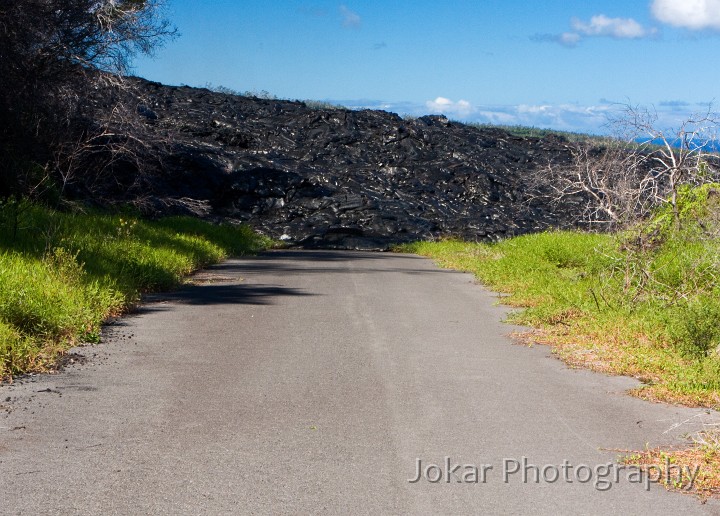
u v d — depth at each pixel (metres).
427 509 4.67
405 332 10.48
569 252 17.50
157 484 4.95
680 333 9.23
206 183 36.16
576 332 10.25
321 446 5.73
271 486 4.96
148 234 19.47
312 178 39.16
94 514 4.51
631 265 12.93
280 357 8.70
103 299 11.05
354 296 14.09
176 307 12.17
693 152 15.05
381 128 46.69
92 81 23.77
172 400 6.86
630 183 16.34
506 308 12.83
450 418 6.49
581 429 6.27
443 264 21.97
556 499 4.86
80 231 16.55
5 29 19.78
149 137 27.77
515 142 50.34
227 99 49.84
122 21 23.38
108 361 8.32
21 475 5.07
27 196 19.91
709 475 5.25
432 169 42.72
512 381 7.83
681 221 14.68
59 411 6.46
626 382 7.87
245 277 17.03
